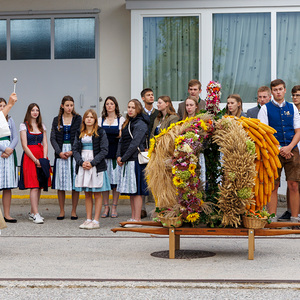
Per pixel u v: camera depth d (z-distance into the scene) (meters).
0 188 9.69
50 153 13.60
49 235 8.44
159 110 10.09
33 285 5.40
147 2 12.75
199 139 6.59
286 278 5.57
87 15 13.52
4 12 13.66
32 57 13.71
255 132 6.63
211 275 5.71
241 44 12.81
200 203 6.61
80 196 12.32
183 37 12.87
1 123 7.24
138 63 12.88
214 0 12.66
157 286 5.34
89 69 13.57
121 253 6.98
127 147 9.45
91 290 5.29
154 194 6.75
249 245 6.55
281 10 12.68
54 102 13.65
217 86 6.85
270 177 6.70
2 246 7.50
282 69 12.81
